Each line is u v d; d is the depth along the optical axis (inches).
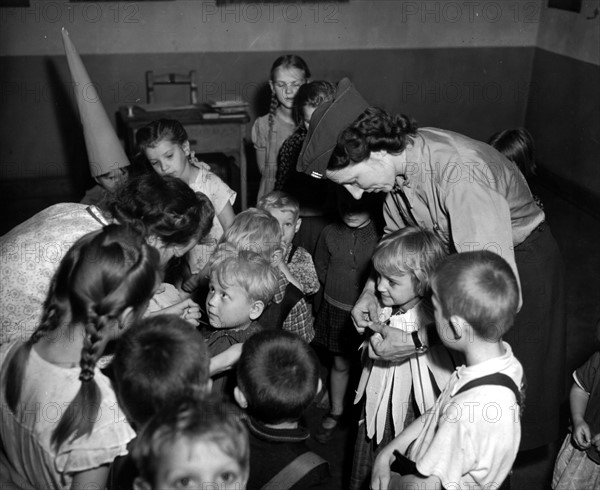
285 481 54.4
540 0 211.8
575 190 195.9
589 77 186.9
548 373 84.6
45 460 50.1
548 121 210.7
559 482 75.4
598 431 72.4
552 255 81.7
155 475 44.1
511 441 53.2
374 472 60.4
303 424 102.0
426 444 57.1
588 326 130.6
